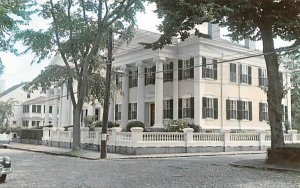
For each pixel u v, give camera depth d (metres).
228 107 38.06
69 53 31.55
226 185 12.97
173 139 30.14
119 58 43.00
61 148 36.06
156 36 37.38
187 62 37.12
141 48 39.12
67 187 12.23
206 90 36.25
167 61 39.06
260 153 31.31
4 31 17.80
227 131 33.00
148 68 40.50
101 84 33.16
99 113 48.62
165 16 19.69
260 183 13.72
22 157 25.97
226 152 31.41
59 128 39.72
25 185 12.66
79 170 17.67
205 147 31.45
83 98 30.58
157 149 29.06
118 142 29.86
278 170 18.36
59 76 31.14
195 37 35.97
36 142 44.28
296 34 21.42
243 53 39.56
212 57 37.00
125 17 30.25
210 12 18.09
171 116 38.16
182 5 18.48
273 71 21.64
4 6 16.28
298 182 14.22
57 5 30.59
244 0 19.06
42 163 21.41
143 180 14.01
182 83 37.34
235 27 22.41
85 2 30.50
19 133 51.62
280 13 20.44
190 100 36.22
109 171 17.22
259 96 41.22
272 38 21.92
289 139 37.09
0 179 13.45
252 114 40.28
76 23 30.47
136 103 41.47
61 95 51.31
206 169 18.33
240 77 39.56
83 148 33.84
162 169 18.14
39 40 30.12
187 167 19.17
